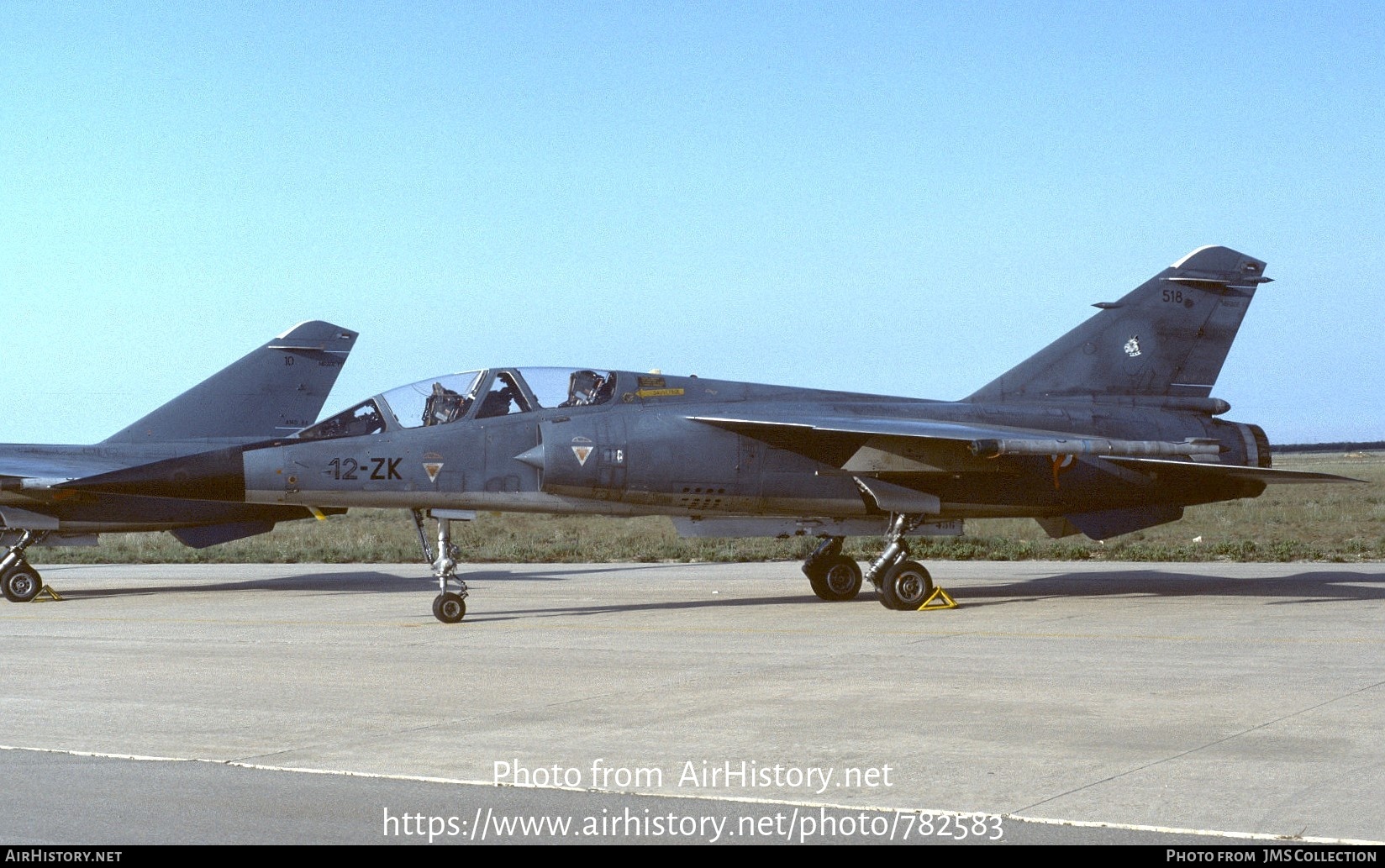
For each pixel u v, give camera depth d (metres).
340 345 27.16
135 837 6.32
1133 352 19.58
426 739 8.60
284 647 14.04
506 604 19.28
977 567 25.81
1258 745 8.02
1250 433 19.58
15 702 10.29
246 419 26.05
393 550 34.34
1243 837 6.08
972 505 17.69
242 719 9.44
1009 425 18.36
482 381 17.41
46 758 8.12
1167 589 19.94
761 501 17.44
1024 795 6.90
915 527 17.66
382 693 10.62
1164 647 12.82
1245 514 45.34
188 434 25.50
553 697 10.32
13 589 21.36
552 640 14.29
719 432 17.20
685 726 8.95
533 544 37.38
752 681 10.95
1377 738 8.23
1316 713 9.12
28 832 6.41
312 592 22.78
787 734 8.60
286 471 16.52
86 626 16.78
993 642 13.44
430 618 17.41
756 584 22.52
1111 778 7.22
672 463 16.94
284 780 7.48
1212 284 19.83
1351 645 12.81
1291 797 6.75
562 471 16.45
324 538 44.41
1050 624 15.08
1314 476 17.09
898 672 11.36
